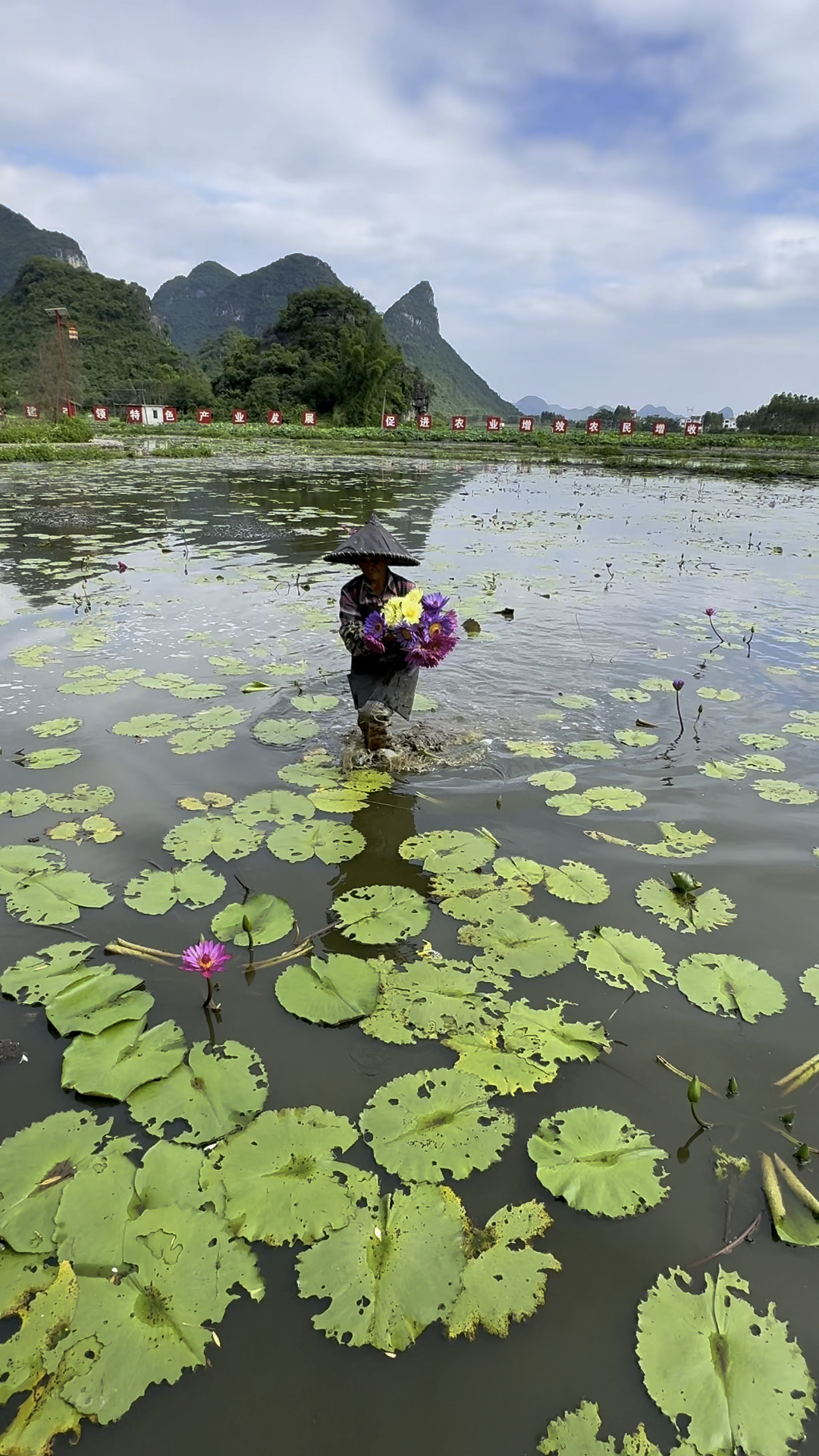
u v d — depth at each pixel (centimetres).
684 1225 156
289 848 284
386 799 323
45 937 237
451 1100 182
